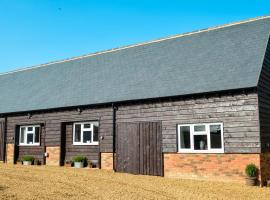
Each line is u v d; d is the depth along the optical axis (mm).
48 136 22219
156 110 17500
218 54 17953
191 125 16281
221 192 12273
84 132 20781
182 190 12477
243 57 16656
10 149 24438
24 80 28891
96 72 23422
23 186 12406
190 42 20547
